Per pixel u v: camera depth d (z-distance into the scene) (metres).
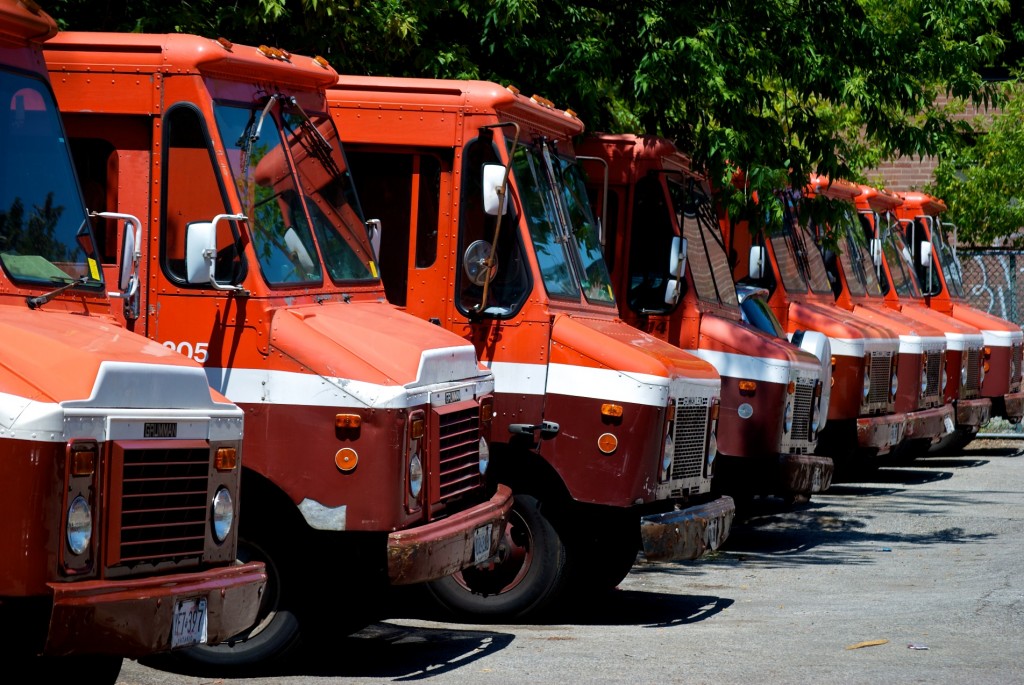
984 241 37.03
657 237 16.92
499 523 11.70
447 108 13.45
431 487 10.59
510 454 13.24
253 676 10.43
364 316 11.05
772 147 19.41
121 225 10.50
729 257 20.45
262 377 10.20
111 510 7.30
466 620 13.32
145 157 10.52
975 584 15.91
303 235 11.05
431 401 10.56
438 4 17.17
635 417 12.94
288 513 10.34
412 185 13.52
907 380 25.88
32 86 8.66
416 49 17.44
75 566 7.07
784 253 22.66
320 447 10.09
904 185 42.22
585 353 13.11
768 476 17.88
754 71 19.47
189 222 10.35
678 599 14.92
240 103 10.81
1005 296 37.97
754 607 14.41
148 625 7.39
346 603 10.72
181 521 7.89
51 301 8.27
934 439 27.72
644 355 13.10
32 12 8.59
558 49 18.06
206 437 8.04
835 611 14.09
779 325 20.14
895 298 28.28
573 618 13.67
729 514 14.41
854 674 10.87
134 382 7.53
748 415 17.77
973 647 12.08
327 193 11.68
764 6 19.38
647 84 18.03
